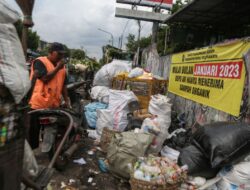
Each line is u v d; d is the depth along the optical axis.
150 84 7.76
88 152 5.30
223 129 3.71
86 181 4.19
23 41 2.52
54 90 4.74
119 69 10.27
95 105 7.28
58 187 3.96
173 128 6.18
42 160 4.73
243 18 9.73
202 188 3.59
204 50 6.02
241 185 3.43
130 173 3.66
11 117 1.76
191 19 10.42
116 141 4.25
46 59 4.63
